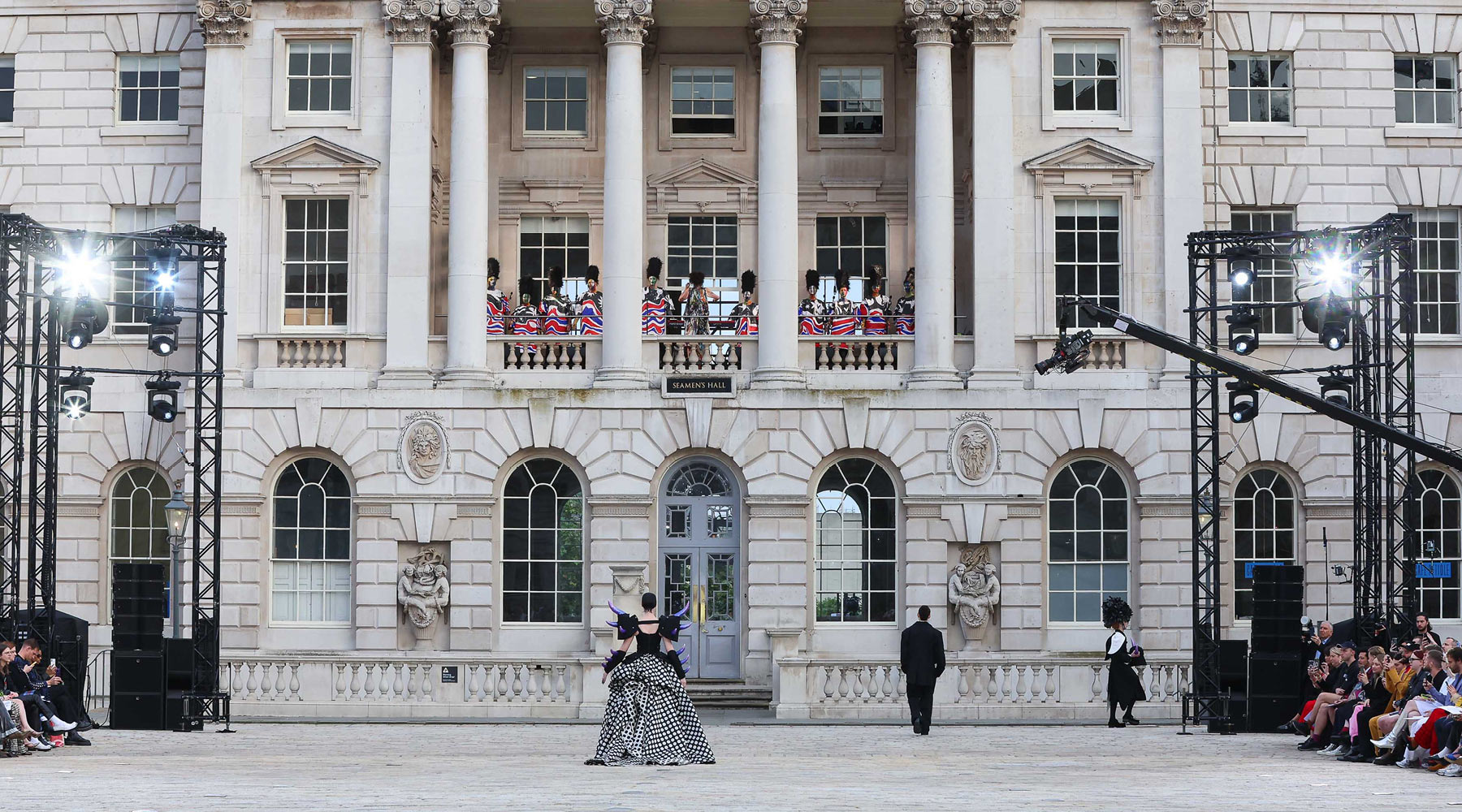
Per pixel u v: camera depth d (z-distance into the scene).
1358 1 46.41
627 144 44.84
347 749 31.53
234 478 44.47
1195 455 37.53
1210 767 26.52
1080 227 45.06
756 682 43.78
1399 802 20.34
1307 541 44.75
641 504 44.34
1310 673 32.84
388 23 45.25
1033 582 44.03
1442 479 45.41
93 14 47.19
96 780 23.09
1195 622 37.31
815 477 44.62
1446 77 46.78
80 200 46.88
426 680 41.84
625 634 26.27
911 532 44.19
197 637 37.56
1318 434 44.75
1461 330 46.09
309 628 44.53
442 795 20.69
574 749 31.78
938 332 44.50
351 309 44.94
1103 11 45.22
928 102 44.91
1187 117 44.94
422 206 45.03
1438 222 46.41
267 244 45.12
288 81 45.66
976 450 44.12
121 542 45.78
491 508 44.38
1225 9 46.28
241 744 32.47
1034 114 45.09
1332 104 46.41
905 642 36.00
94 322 35.88
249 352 45.06
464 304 44.69
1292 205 46.25
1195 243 37.31
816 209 47.94
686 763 25.98
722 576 44.88
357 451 44.47
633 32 45.03
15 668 30.88
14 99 47.19
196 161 46.81
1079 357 36.06
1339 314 35.50
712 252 48.06
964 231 47.06
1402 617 36.38
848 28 47.78
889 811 18.75
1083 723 39.38
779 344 44.53
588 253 48.03
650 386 44.62
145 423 45.56
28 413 44.69
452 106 45.38
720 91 48.16
